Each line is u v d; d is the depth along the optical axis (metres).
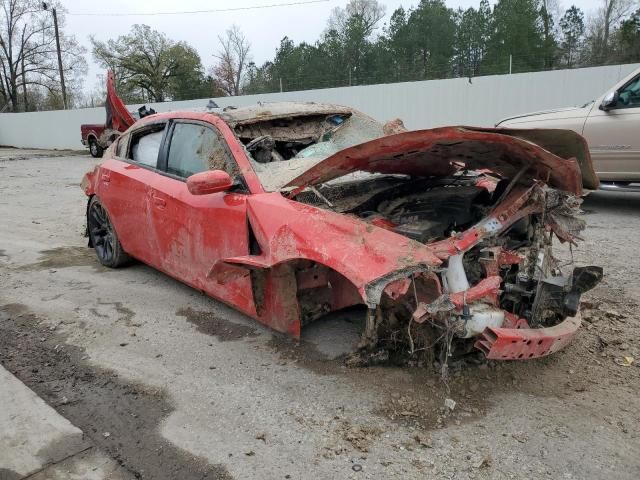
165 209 4.22
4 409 3.00
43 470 2.49
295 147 4.50
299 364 3.40
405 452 2.54
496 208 3.11
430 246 2.79
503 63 29.52
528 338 2.65
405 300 2.91
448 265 2.77
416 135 2.73
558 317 3.08
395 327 3.20
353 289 3.34
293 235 3.00
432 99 17.48
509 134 2.84
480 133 2.64
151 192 4.41
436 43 39.47
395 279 2.50
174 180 4.27
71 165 19.23
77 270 5.55
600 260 5.32
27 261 5.95
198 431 2.77
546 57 30.56
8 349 3.74
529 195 3.10
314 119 4.77
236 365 3.44
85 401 3.08
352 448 2.59
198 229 3.85
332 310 3.54
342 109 4.93
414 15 40.91
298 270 3.33
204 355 3.59
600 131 7.23
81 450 2.64
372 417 2.81
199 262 3.95
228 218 3.55
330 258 2.75
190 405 3.01
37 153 27.23
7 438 2.74
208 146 4.04
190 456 2.58
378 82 34.41
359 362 3.29
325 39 43.56
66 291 4.90
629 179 7.24
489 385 3.06
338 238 2.83
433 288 2.71
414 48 40.12
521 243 3.35
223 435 2.73
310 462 2.50
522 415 2.80
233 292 3.72
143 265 5.66
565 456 2.49
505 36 35.34
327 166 3.14
